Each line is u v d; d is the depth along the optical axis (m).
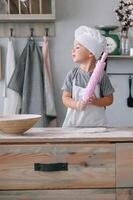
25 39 2.78
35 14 2.60
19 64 2.68
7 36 2.77
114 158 1.18
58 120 2.82
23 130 1.28
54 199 1.17
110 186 1.18
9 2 2.62
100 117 1.74
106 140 1.18
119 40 2.69
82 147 1.17
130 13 2.66
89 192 1.17
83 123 1.73
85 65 1.77
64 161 1.17
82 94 1.64
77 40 1.72
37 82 2.66
